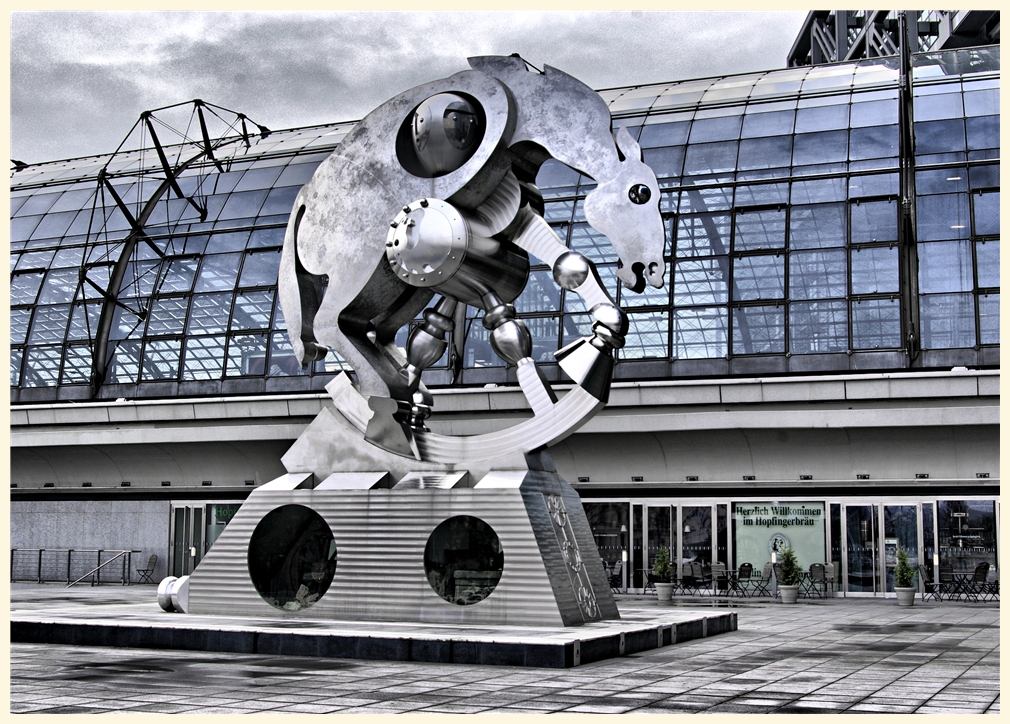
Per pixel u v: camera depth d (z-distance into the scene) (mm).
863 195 29500
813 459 29125
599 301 15508
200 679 10867
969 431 27406
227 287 34625
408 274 15922
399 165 16406
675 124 33031
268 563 15977
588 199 15461
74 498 34969
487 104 15773
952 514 28422
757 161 31078
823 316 28953
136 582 33906
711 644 15469
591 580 15734
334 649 12922
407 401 16828
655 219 15133
